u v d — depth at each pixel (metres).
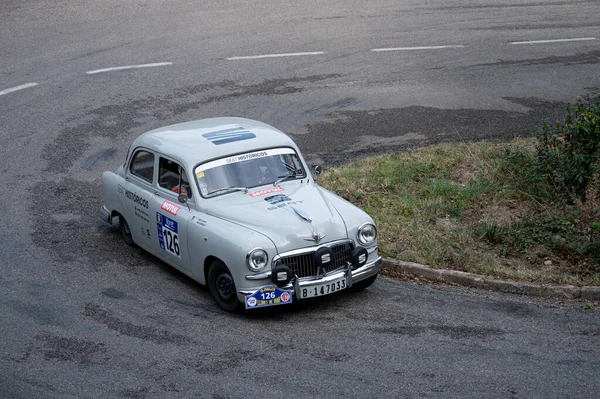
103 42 36.28
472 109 28.58
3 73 31.91
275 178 16.50
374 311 15.15
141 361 13.22
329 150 24.78
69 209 20.59
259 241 14.34
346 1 45.09
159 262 17.55
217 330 14.34
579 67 33.72
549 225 18.77
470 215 19.73
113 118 27.44
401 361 13.18
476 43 37.16
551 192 20.39
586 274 16.84
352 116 27.94
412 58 34.75
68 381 12.60
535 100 29.58
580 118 20.75
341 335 14.13
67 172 23.11
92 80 31.28
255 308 15.00
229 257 14.45
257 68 33.09
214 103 28.95
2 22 39.41
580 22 41.16
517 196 20.59
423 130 26.52
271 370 12.89
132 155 17.94
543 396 12.11
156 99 29.36
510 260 17.48
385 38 37.78
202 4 43.91
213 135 17.17
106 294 15.86
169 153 16.55
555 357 13.34
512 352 13.52
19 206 20.69
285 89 30.62
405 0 45.50
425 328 14.42
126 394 12.22
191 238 15.50
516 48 36.47
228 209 15.40
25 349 13.66
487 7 44.16
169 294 15.87
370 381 12.55
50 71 32.22
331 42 36.97
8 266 17.17
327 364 13.09
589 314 15.06
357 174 22.16
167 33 37.97
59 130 26.34
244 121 18.55
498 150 23.59
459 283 16.55
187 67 33.06
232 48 35.84
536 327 14.51
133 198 17.58
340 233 15.12
